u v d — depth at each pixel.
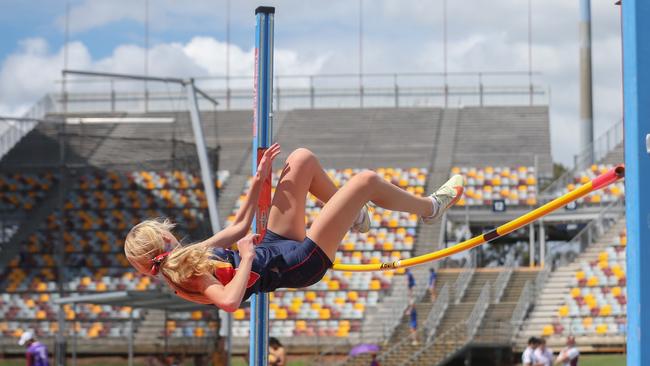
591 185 4.35
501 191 37.66
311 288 31.81
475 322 28.67
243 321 31.27
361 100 46.16
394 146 42.41
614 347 28.50
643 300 3.70
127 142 38.00
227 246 5.00
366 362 27.67
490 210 36.31
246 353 29.61
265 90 6.09
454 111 44.94
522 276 31.94
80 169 34.81
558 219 35.25
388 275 32.69
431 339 28.33
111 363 28.23
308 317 30.92
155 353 27.48
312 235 5.01
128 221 33.19
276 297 31.61
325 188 5.34
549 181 38.44
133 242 4.79
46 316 30.53
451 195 5.56
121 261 32.19
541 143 41.59
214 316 23.94
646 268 3.71
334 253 5.08
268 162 5.16
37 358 18.92
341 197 5.03
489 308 29.97
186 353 24.55
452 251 5.89
